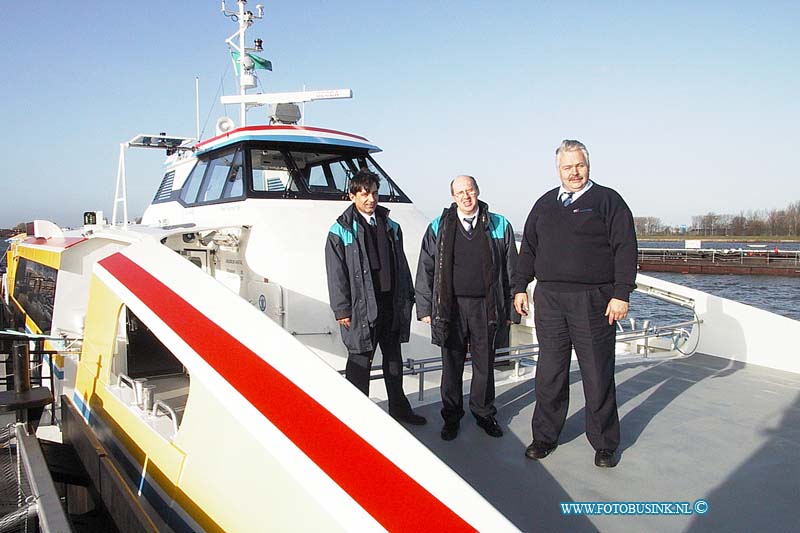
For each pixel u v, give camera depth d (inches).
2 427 185.6
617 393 183.8
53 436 201.5
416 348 192.5
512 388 183.5
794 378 202.4
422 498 73.6
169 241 238.1
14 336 159.8
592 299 126.3
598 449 129.4
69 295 228.2
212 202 224.5
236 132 217.3
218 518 92.7
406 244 209.5
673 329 239.1
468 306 142.5
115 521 125.4
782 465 130.3
